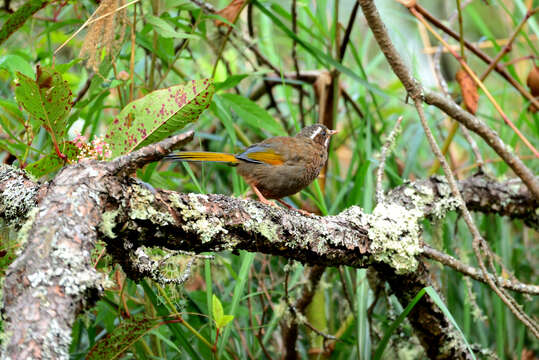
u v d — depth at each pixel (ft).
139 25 28.50
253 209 19.01
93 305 13.65
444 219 27.32
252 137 37.73
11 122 27.07
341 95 35.60
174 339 26.71
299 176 27.02
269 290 29.01
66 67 21.47
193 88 17.42
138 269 17.44
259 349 28.99
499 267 30.76
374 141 33.27
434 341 25.25
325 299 31.73
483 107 43.55
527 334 33.88
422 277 23.62
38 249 13.42
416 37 38.27
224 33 32.35
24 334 12.12
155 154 15.56
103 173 15.40
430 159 40.14
